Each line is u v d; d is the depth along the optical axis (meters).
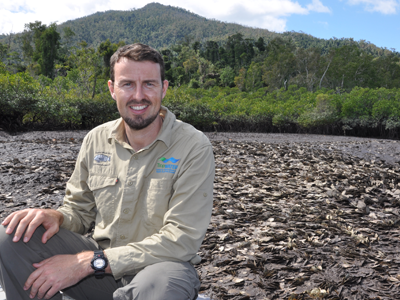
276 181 5.21
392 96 29.42
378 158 8.72
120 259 1.19
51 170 5.22
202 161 1.32
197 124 23.23
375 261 2.52
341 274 2.30
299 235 2.99
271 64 85.38
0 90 14.61
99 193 1.37
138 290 1.11
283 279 2.21
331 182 5.24
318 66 75.25
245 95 55.62
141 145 1.36
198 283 1.27
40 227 1.27
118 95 1.28
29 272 1.20
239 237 2.92
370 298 2.01
